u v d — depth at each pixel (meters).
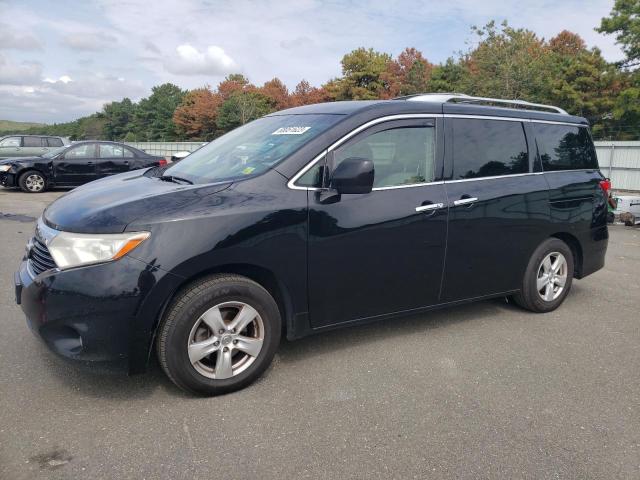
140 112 91.31
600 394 3.35
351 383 3.42
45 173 14.16
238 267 3.24
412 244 3.83
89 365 2.94
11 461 2.52
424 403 3.18
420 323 4.57
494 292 4.49
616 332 4.45
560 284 4.93
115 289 2.86
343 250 3.53
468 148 4.19
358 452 2.68
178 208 3.06
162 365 3.11
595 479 2.51
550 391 3.37
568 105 35.25
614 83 33.62
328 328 3.63
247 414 3.01
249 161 3.63
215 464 2.55
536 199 4.55
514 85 26.02
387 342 4.12
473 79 28.00
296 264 3.37
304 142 3.54
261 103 60.22
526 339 4.25
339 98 50.66
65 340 2.99
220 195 3.20
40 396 3.14
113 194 3.41
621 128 32.81
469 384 3.44
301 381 3.43
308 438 2.79
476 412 3.09
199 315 3.07
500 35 27.22
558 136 4.88
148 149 48.22
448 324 4.56
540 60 29.56
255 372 3.32
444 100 4.27
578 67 34.69
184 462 2.56
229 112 58.84
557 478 2.51
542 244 4.72
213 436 2.78
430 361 3.78
